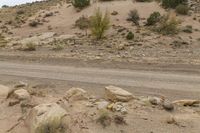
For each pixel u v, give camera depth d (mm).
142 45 27703
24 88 11875
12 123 8453
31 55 24484
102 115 8391
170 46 27969
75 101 10070
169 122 8547
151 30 34594
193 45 29141
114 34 33719
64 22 43531
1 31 42906
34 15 50719
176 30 34281
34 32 40562
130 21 39344
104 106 9383
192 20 39844
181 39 31328
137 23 37750
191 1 48688
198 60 20922
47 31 40031
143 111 9281
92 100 10195
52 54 24438
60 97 10797
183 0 45500
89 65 19875
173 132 8023
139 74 16953
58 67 19531
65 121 7918
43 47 28578
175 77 16109
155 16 37562
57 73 17688
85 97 10398
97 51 25078
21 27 43938
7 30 43000
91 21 32969
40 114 7828
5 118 8828
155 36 31703
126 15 41938
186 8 41906
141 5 46031
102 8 46438
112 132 7902
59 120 7676
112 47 26875
